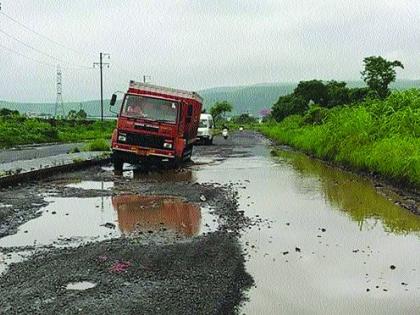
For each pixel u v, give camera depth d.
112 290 6.52
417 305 6.29
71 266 7.47
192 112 21.67
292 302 6.33
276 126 65.94
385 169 17.83
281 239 9.43
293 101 82.06
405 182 16.00
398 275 7.44
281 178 18.95
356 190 15.86
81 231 9.84
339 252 8.62
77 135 52.94
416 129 20.64
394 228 10.52
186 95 21.05
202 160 27.22
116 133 19.83
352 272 7.55
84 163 21.88
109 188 15.59
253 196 14.47
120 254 8.12
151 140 19.72
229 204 12.94
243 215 11.60
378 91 49.03
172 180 17.84
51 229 9.97
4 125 45.00
